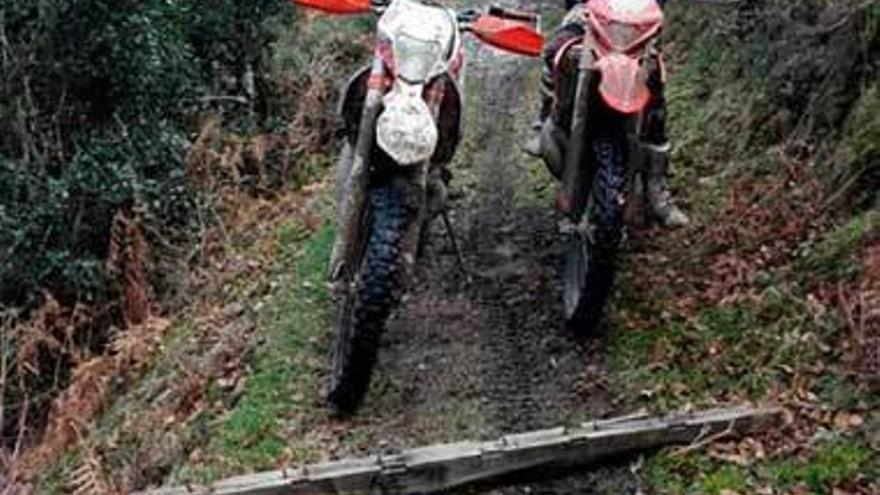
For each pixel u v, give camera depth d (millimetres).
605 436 4977
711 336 5656
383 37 5277
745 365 5422
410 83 5152
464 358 5832
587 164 5746
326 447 5285
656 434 5004
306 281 6902
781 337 5484
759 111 7031
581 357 5750
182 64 10938
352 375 5254
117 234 9523
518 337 5977
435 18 5352
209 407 6020
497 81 9727
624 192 5473
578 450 4961
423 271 6660
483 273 6609
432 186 5559
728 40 7957
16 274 9656
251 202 9906
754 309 5707
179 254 9383
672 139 7477
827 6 6785
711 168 7055
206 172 10227
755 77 7324
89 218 9961
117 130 10234
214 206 9867
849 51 6512
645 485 4855
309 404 5625
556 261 6680
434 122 5199
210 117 10922
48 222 9805
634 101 5379
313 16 12852
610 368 5637
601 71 5434
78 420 7242
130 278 9008
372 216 5262
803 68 6844
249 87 11789
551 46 6039
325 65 12055
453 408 5469
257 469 5207
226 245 9062
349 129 5648
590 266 5484
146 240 9656
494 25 5762
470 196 7605
